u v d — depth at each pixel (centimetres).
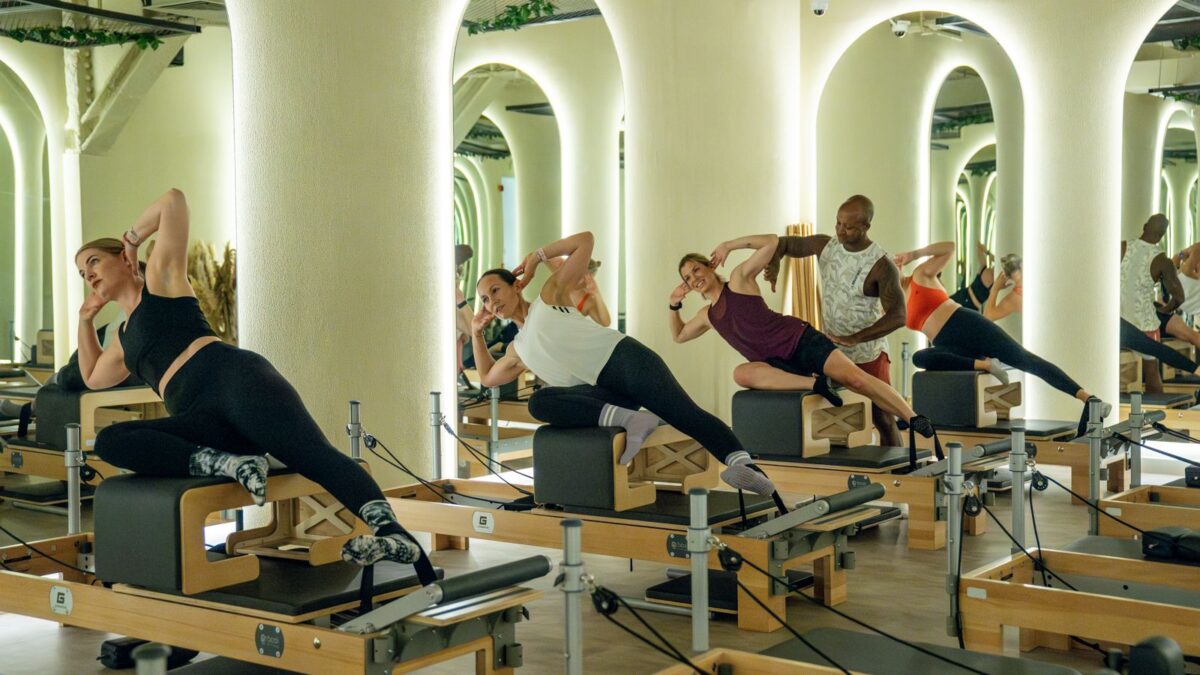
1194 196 764
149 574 365
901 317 647
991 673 301
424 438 632
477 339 557
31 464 645
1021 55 810
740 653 312
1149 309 786
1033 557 428
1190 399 777
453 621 324
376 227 609
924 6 840
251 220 609
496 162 912
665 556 460
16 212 777
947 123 843
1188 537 417
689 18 753
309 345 602
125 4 838
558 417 501
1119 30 778
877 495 466
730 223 760
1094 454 569
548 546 494
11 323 765
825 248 666
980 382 702
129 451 378
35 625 457
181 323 409
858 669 308
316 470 384
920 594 484
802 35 883
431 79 630
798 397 596
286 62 596
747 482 464
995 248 832
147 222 413
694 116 755
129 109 838
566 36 911
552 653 411
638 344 508
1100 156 791
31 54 784
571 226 923
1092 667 387
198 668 355
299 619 340
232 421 392
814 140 882
